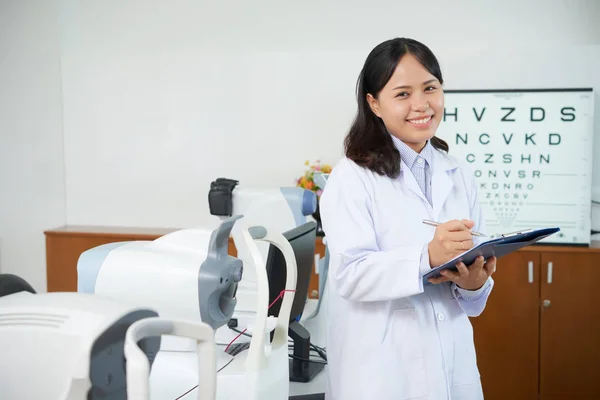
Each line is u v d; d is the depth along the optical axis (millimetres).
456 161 1739
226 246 1468
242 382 1405
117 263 1408
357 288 1502
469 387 1611
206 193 4039
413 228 1581
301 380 1970
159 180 4090
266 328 1582
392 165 1588
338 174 1630
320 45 3902
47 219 4242
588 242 3510
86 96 4125
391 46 1547
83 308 933
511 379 3486
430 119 1550
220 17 3969
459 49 3770
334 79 3861
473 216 1746
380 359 1544
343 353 1607
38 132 4199
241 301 1955
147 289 1384
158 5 4016
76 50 4129
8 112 4219
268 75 3916
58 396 890
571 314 3420
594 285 3393
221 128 3990
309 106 3896
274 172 3959
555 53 3662
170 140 4051
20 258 4293
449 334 1587
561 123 3529
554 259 3412
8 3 4156
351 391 1564
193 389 1382
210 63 3967
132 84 4066
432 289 1598
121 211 4152
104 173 4152
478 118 3588
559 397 3459
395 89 1528
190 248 1441
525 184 3568
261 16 3932
